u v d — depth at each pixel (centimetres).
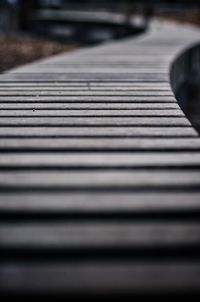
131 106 342
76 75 494
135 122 296
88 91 403
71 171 216
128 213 177
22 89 411
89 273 142
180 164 224
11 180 206
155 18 2200
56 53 853
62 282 138
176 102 357
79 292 135
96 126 287
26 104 348
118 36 1723
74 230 165
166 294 134
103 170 217
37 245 156
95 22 1831
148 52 732
